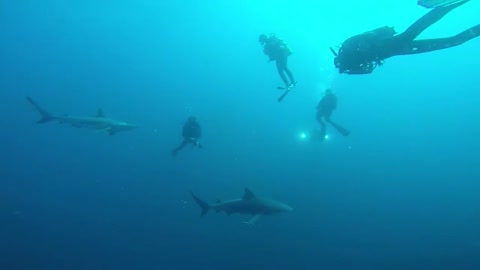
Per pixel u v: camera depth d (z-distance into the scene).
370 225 18.50
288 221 18.66
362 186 22.56
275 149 27.86
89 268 15.98
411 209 20.09
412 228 18.23
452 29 38.81
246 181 22.67
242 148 28.19
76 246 18.02
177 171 25.23
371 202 20.77
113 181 25.70
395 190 22.22
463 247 16.19
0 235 19.33
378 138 31.02
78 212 21.78
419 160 26.66
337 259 15.70
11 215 21.89
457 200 20.84
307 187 22.06
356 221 18.83
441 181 23.36
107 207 22.00
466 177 23.61
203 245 17.23
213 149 28.09
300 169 24.50
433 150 28.41
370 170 24.83
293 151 27.59
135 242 17.92
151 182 24.33
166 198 22.03
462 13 37.91
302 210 19.58
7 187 26.72
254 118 36.00
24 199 24.39
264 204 9.68
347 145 29.19
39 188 26.23
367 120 35.78
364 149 28.48
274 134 31.25
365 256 15.93
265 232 17.97
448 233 17.59
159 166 26.95
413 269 14.75
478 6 37.28
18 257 17.08
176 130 36.69
